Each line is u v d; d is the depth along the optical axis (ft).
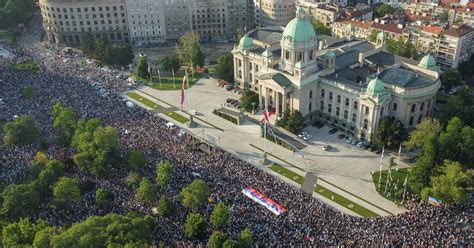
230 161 617.21
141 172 575.79
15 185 514.27
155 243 463.42
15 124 627.87
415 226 484.33
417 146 623.77
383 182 590.96
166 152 624.59
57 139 636.48
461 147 572.10
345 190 577.02
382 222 496.64
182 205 515.50
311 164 635.25
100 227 442.09
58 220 498.28
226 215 470.39
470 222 497.05
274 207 505.66
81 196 535.19
